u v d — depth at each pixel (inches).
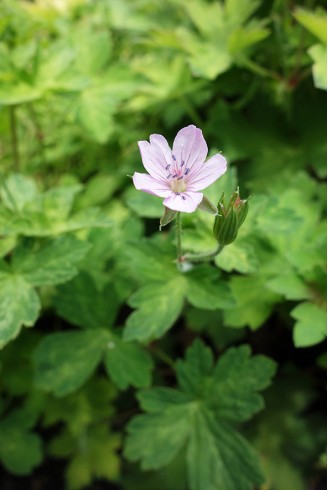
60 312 13.8
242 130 15.5
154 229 16.0
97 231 14.4
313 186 14.4
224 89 15.8
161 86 16.2
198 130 11.1
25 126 16.9
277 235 13.8
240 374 13.2
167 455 13.3
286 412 15.0
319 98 15.3
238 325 13.5
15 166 15.9
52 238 13.2
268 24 15.4
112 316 13.8
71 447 15.3
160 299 12.7
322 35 13.8
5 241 13.2
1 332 12.4
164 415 13.4
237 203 11.3
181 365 13.5
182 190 11.1
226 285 12.7
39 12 17.1
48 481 15.8
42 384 13.5
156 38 15.1
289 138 15.4
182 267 12.6
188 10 15.5
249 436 15.0
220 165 11.1
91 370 13.5
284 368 15.3
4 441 14.9
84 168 16.9
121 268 14.2
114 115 17.0
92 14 17.9
